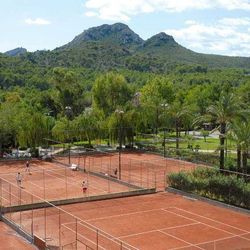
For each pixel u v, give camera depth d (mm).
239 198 48844
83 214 45812
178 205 49812
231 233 39844
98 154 85562
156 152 86500
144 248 35688
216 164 66438
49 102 128500
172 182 56562
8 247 35875
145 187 57156
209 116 58062
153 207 48875
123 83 104875
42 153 85625
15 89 156250
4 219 43188
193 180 53969
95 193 54312
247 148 52906
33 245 36406
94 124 90938
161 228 41250
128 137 90812
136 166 73125
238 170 54469
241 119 56312
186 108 98562
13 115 86188
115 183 60656
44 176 64938
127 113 90500
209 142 99062
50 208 48031
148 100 106812
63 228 40625
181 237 38625
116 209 48000
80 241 35719
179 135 102688
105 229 40750
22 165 74875
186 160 76625
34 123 82938
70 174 66688
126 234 39344
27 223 42188
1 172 68312
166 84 125688
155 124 100688
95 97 104812
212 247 35938
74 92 123312
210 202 50688
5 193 53625
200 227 41688
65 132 87500
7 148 87062
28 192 53719
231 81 194750
